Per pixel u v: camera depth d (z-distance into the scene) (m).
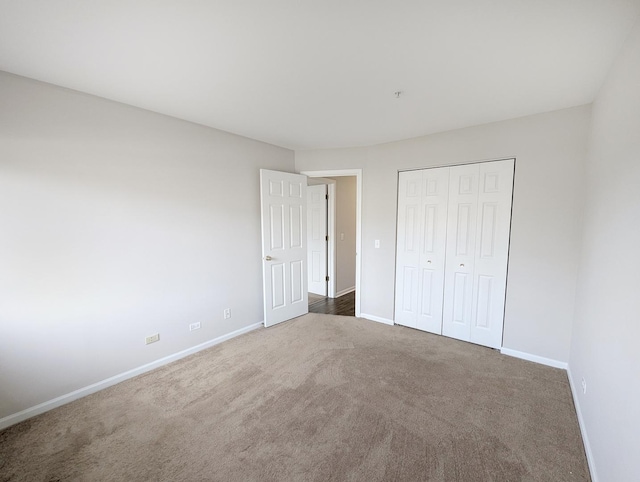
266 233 3.55
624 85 1.48
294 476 1.54
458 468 1.58
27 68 1.81
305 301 4.16
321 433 1.84
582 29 1.43
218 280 3.16
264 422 1.95
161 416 2.01
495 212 2.90
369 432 1.85
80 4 1.25
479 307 3.08
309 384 2.38
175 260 2.77
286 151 3.92
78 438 1.82
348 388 2.32
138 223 2.50
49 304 2.07
